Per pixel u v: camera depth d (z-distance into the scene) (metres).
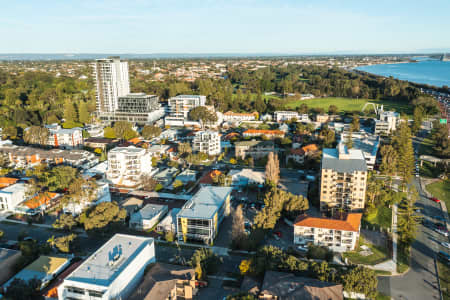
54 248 94.44
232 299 67.00
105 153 181.12
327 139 186.25
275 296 69.44
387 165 152.88
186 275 76.62
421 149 189.38
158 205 118.56
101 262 75.75
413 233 99.25
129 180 143.25
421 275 84.75
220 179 134.62
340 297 69.25
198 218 97.88
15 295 73.12
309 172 156.75
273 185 131.75
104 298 66.81
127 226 109.75
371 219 113.12
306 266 79.62
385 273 85.19
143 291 71.12
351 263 89.00
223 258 92.19
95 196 116.94
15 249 96.06
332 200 116.50
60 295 70.25
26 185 126.06
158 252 94.88
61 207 120.50
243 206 123.56
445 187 140.00
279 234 103.12
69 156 157.50
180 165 167.00
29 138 184.88
